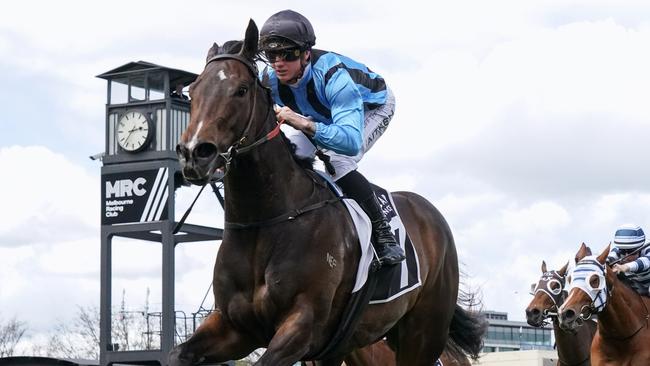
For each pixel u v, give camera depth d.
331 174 5.42
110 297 22.50
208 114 4.61
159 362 21.59
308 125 5.05
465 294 7.66
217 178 4.75
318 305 4.97
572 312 8.09
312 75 5.32
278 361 4.74
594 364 8.51
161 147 22.33
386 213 5.72
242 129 4.74
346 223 5.21
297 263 4.93
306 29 5.24
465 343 6.62
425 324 6.09
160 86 22.59
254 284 4.97
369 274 5.30
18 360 8.16
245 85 4.75
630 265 8.43
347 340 5.30
